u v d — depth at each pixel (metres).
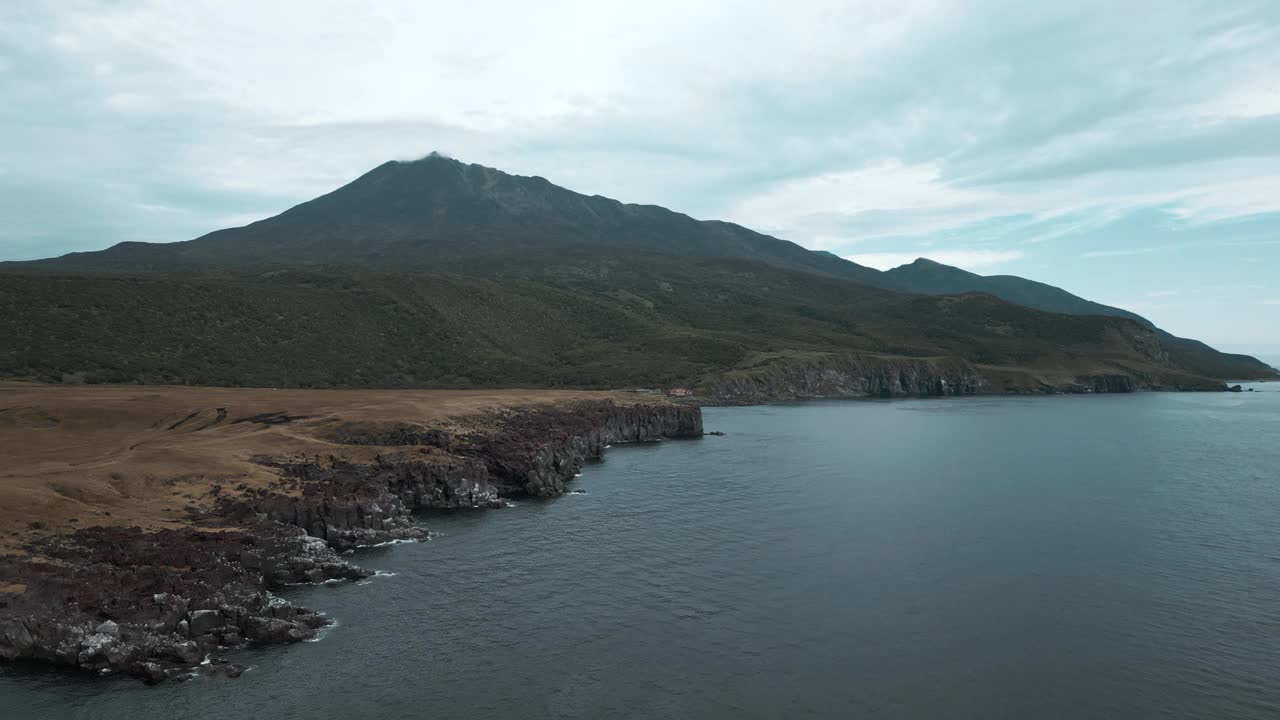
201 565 59.16
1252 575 71.12
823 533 85.50
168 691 47.16
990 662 53.34
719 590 66.81
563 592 65.94
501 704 47.00
